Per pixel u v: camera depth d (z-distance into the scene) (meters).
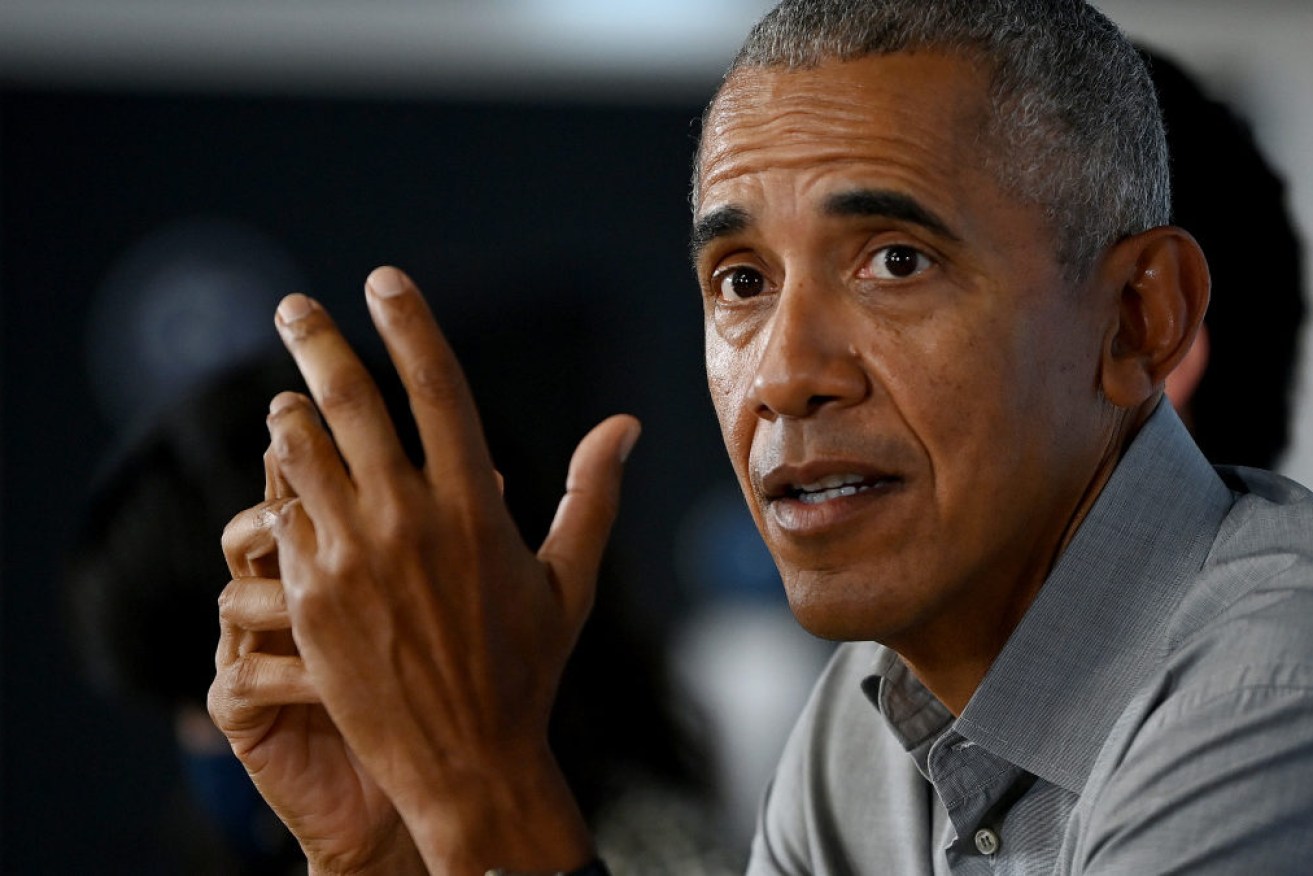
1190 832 3.39
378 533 3.36
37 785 14.30
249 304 14.52
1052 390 3.93
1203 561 4.16
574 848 3.53
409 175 14.45
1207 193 5.91
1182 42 11.78
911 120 3.79
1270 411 6.17
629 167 14.41
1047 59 3.94
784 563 3.97
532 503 5.72
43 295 14.50
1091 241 3.99
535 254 14.45
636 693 5.39
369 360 5.48
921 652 4.28
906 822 4.73
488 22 14.15
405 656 3.41
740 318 4.09
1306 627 3.62
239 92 14.41
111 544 6.01
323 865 4.13
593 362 14.40
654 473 14.45
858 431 3.80
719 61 14.21
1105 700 4.09
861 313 3.83
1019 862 4.23
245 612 3.78
